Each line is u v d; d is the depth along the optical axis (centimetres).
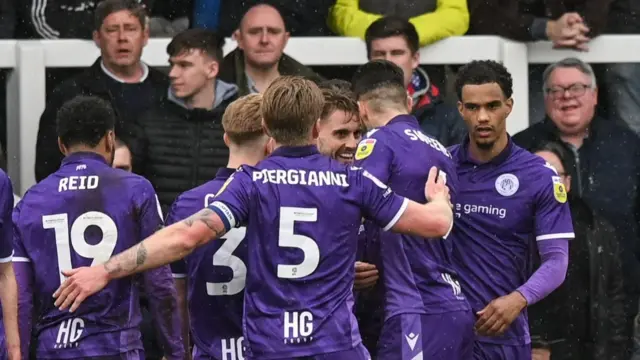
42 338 2197
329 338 1934
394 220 1966
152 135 2828
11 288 2169
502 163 2425
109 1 2873
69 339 2172
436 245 2267
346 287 1973
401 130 2247
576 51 3130
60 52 3030
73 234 2189
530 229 2436
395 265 2239
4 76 3025
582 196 2942
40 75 3014
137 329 2214
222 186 2067
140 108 2888
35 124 3014
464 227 2430
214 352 2109
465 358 2298
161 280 2186
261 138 2106
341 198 1961
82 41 3039
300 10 3170
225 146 2833
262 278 1938
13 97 3017
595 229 2800
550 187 2411
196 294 2112
